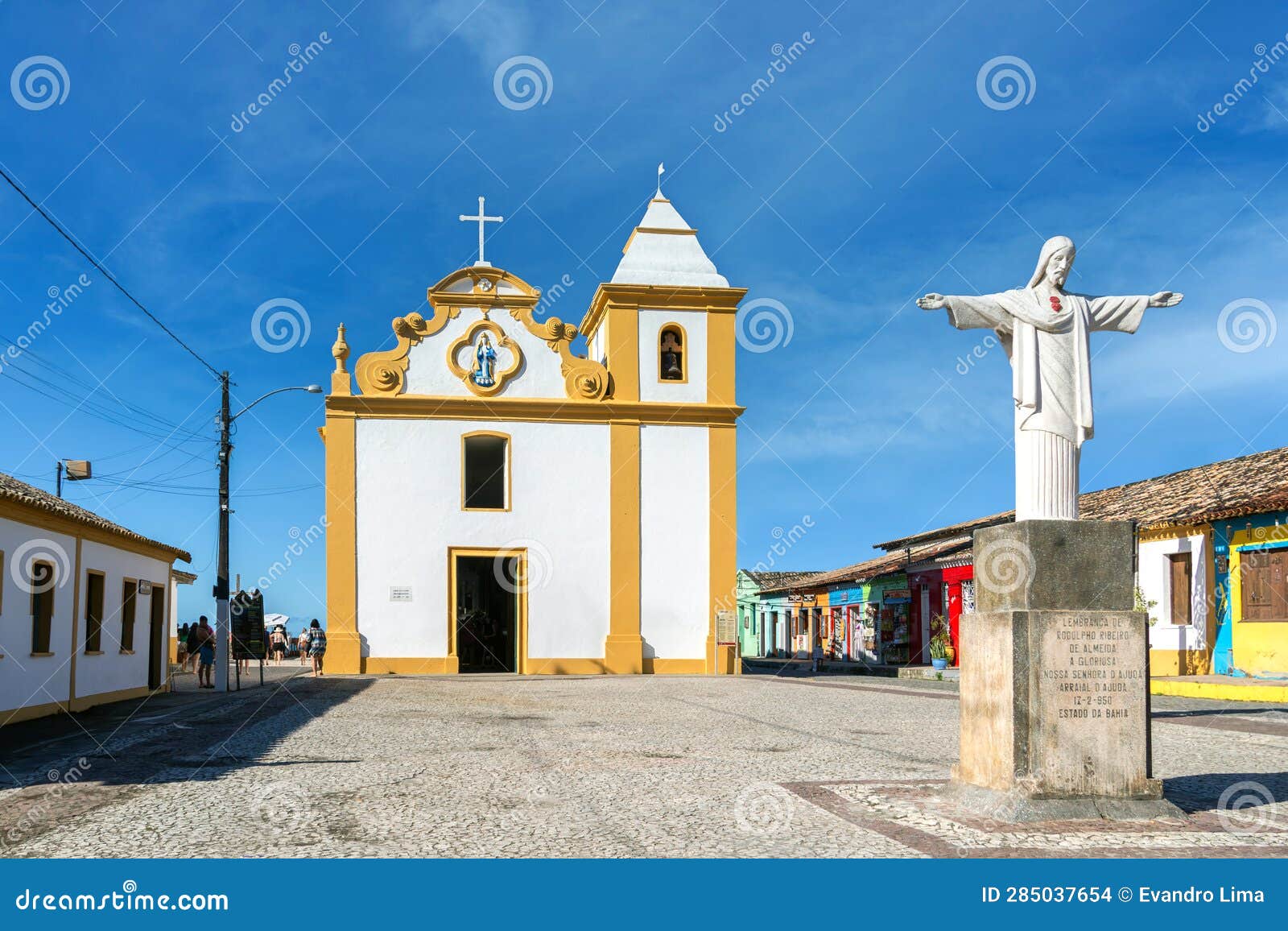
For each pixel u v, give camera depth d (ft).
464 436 93.81
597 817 23.72
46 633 55.36
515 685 74.54
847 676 98.58
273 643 139.54
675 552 95.25
